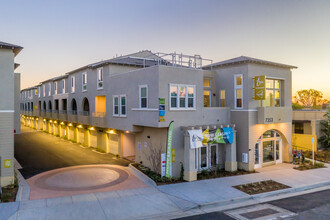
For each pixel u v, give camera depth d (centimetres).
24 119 5931
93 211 1109
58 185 1462
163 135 1714
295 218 1070
